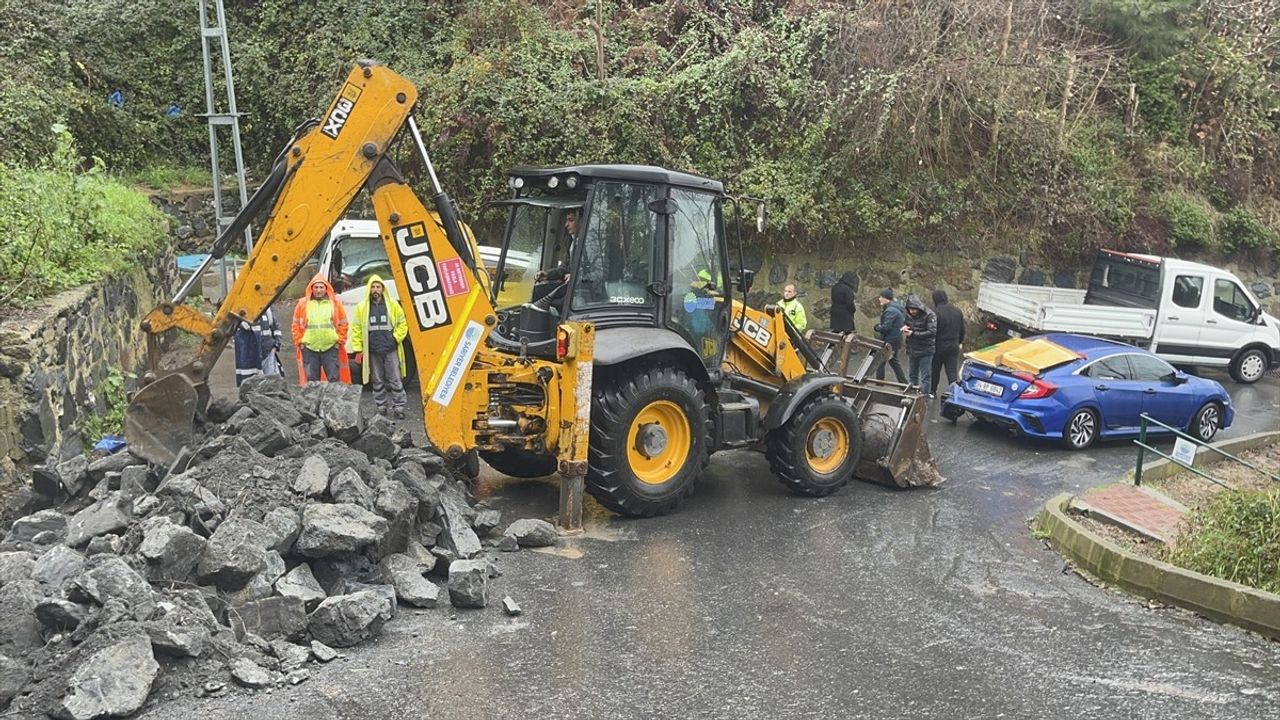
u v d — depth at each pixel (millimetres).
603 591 6691
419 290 7613
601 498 8172
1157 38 20656
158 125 20594
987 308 17109
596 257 8383
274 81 20719
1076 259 18672
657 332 8500
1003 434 12734
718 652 5781
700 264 8992
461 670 5430
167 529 5719
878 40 17719
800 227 17250
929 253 17906
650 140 17156
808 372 9578
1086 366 12297
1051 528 8453
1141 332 16484
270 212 7809
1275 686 5590
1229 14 21000
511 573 6977
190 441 7254
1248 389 17094
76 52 19875
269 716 4840
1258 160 21281
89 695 4637
